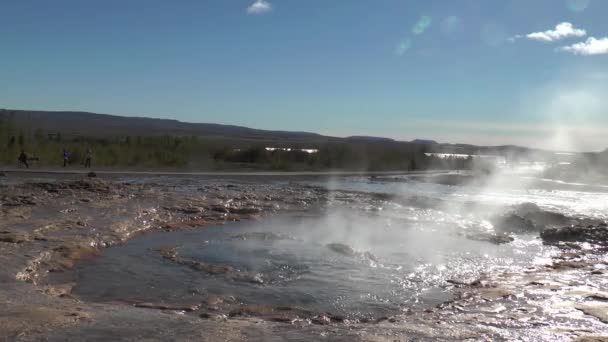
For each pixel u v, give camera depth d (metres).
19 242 9.90
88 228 12.01
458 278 9.16
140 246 11.07
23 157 33.28
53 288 7.49
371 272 9.30
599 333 5.51
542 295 7.61
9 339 4.77
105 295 7.51
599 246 12.62
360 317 6.88
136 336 5.04
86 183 19.86
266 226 14.38
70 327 5.26
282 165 43.25
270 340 5.02
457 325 5.82
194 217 15.16
